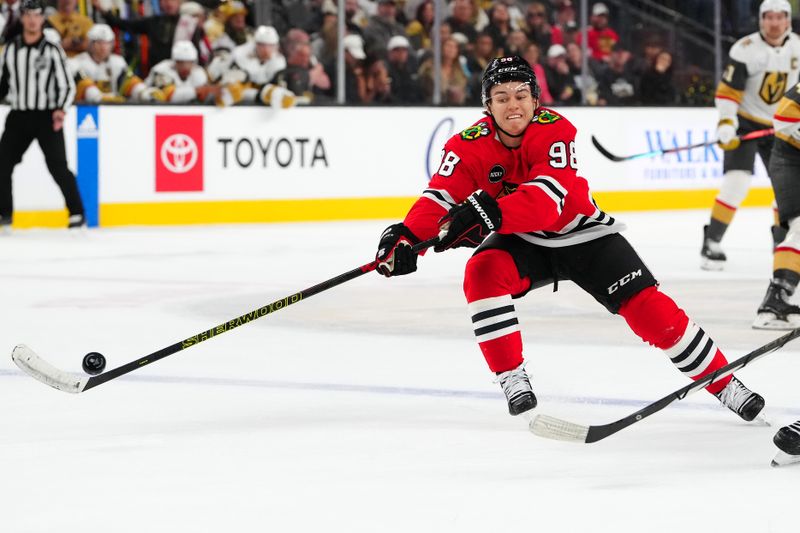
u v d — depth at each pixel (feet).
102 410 23.75
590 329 33.86
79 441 21.17
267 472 19.01
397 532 15.81
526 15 75.77
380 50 72.08
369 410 23.80
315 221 69.97
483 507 16.93
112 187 65.21
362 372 27.78
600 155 77.05
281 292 41.98
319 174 70.23
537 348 30.83
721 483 18.22
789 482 18.26
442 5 73.41
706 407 23.90
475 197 20.17
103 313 37.19
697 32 80.02
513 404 20.89
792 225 34.04
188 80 66.74
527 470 19.10
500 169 21.09
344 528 16.01
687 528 15.96
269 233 62.80
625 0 78.38
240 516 16.56
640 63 79.05
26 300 39.96
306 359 29.43
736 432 21.75
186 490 17.93
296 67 70.23
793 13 80.74
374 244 57.72
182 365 28.73
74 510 16.90
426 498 17.43
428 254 53.83
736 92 48.47
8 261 50.65
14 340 32.37
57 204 64.23
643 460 19.75
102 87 65.51
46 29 63.67
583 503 17.10
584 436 19.30
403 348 30.96
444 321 35.42
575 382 26.50
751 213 76.69
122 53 67.21
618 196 77.77
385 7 72.33
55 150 60.13
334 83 71.41
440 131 73.61
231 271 47.73
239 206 68.23
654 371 27.73
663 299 21.74
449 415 23.32
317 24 70.74
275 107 68.23
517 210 20.18
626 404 24.31
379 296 40.81
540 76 76.28
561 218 21.21
